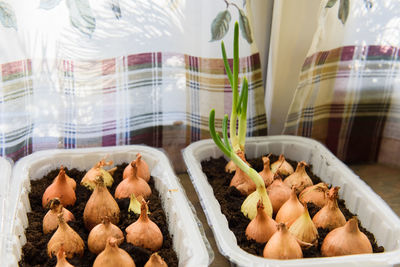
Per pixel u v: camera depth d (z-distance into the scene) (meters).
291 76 0.59
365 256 0.37
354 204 0.47
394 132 0.62
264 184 0.44
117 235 0.39
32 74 0.48
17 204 0.41
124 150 0.52
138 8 0.48
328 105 0.59
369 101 0.60
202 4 0.49
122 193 0.45
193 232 0.39
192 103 0.54
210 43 0.51
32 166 0.48
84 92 0.50
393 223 0.42
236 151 0.48
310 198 0.46
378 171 0.62
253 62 0.53
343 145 0.63
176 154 0.57
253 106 0.56
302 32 0.56
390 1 0.54
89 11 0.46
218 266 0.43
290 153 0.57
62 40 0.47
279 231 0.37
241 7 0.49
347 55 0.57
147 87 0.52
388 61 0.57
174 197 0.43
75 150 0.51
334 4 0.52
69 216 0.42
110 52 0.49
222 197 0.47
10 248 0.36
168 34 0.50
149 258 0.38
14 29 0.44
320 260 0.36
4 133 0.47
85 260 0.38
